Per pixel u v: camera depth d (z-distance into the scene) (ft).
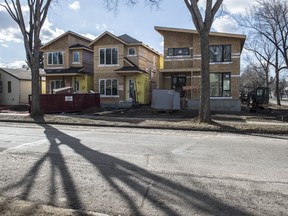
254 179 21.33
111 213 15.65
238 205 16.66
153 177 21.58
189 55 98.32
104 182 20.45
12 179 20.95
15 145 33.32
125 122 57.82
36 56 68.54
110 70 106.63
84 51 114.52
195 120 55.83
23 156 27.76
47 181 20.59
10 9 66.80
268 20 139.03
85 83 111.86
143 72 103.40
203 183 20.33
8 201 16.60
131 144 34.76
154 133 45.57
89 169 23.57
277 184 20.26
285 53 127.44
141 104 104.32
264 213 15.67
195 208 16.25
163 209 16.11
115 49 106.32
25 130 47.85
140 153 29.63
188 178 21.40
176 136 42.29
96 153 29.40
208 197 17.80
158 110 79.46
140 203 16.89
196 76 97.30
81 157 27.58
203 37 53.11
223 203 16.93
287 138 41.63
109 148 32.09
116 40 105.81
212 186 19.72
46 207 15.75
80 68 111.75
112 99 106.52
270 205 16.70
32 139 37.83
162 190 18.94
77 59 113.91
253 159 27.53
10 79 124.26
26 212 15.01
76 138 39.06
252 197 17.85
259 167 24.64
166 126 51.72
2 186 19.52
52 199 17.46
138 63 105.09
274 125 51.85
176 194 18.26
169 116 72.64
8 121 63.10
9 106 110.11
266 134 45.75
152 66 119.75
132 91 104.58
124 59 105.50
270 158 28.02
